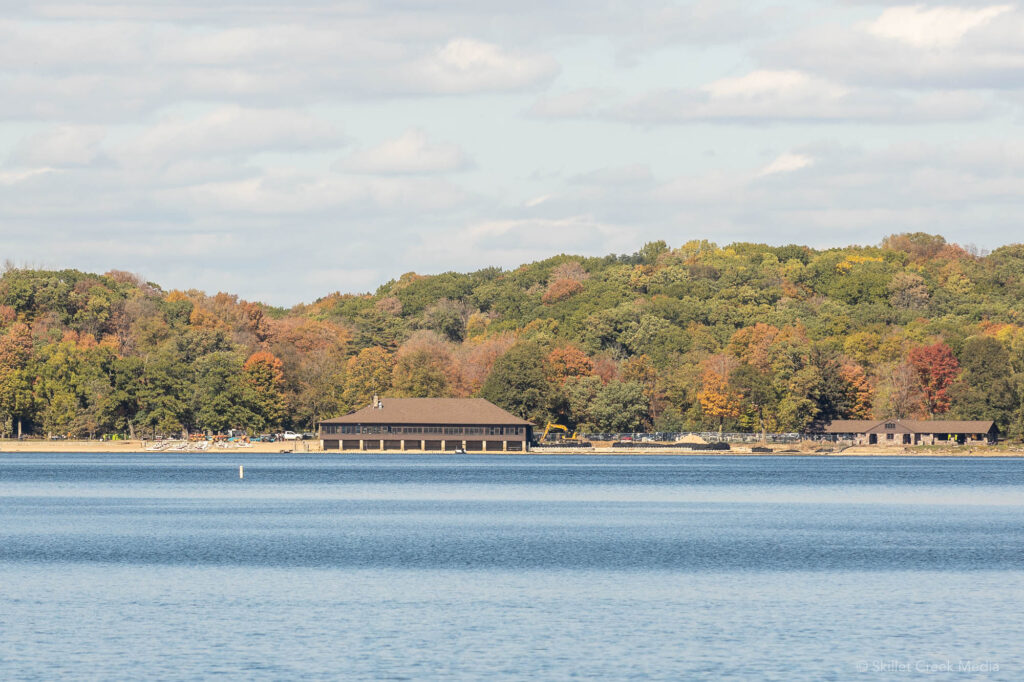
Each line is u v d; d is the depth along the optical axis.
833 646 106.38
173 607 122.88
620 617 118.50
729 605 125.06
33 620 116.00
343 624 114.69
